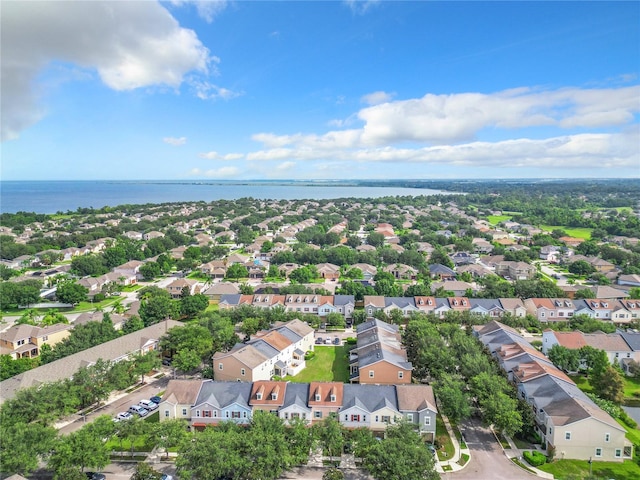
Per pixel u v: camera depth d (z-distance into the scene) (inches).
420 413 2674.7
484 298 5221.5
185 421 2593.5
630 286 6186.0
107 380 3149.6
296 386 2930.6
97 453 2245.3
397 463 2105.1
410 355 3777.1
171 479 2271.2
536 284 5447.8
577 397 2768.2
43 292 6161.4
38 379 3061.0
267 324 4357.8
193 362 3459.6
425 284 5866.1
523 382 3026.6
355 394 2839.6
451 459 2501.2
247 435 2333.9
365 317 4744.1
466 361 3157.0
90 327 3909.9
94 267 7066.9
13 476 2009.1
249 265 7544.3
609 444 2487.7
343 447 2581.2
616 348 3678.6
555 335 3806.6
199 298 5032.0
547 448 2578.7
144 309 4616.1
